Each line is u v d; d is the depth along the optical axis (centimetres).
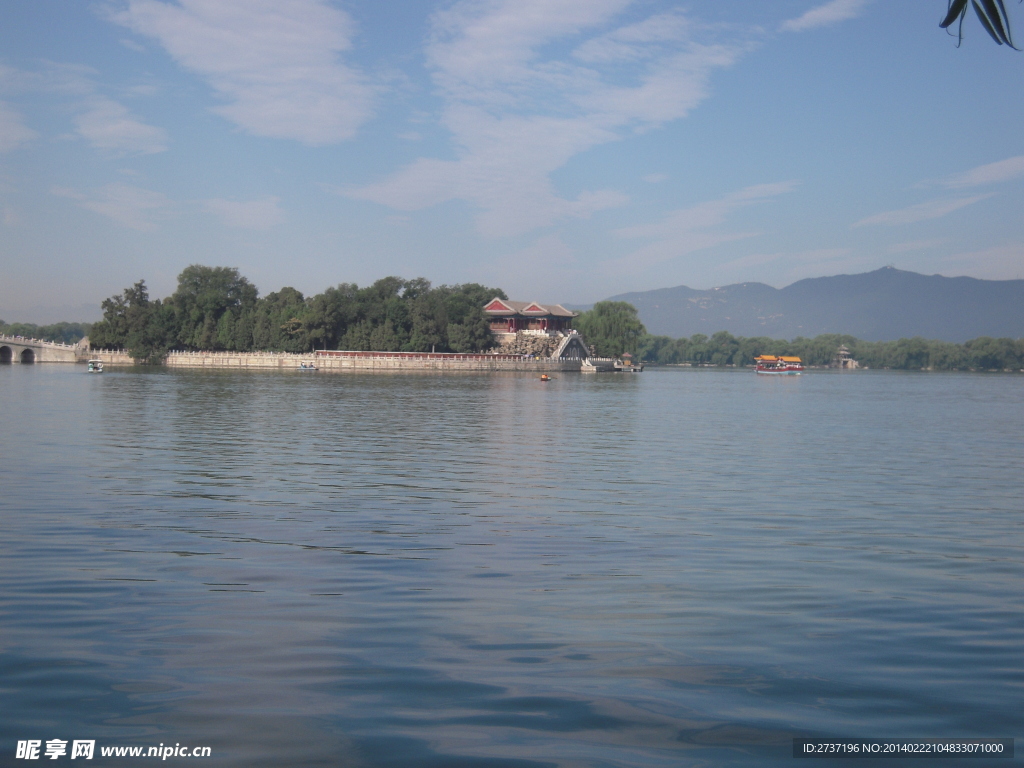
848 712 1136
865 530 2477
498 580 1828
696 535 2369
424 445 4775
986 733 1076
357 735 1048
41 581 1766
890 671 1290
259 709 1122
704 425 6662
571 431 5900
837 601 1691
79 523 2409
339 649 1358
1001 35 670
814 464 4150
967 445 5225
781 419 7538
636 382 18750
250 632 1441
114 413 6694
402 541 2238
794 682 1240
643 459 4269
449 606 1617
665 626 1506
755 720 1108
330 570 1903
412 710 1124
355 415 7019
